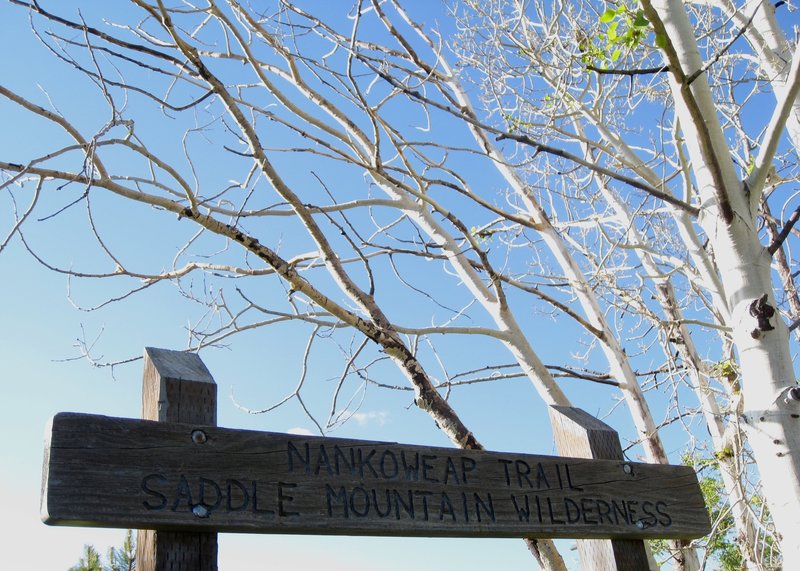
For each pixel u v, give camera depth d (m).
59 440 1.86
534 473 2.53
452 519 2.31
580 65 6.42
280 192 4.79
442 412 4.95
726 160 4.12
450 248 5.86
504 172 7.04
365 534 2.21
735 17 6.12
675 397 6.24
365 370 5.46
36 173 4.04
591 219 7.64
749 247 3.96
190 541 1.98
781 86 5.88
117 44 4.28
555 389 5.64
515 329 5.73
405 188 5.23
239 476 2.05
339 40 5.32
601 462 2.69
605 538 2.60
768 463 3.69
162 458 1.97
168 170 4.34
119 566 11.98
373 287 5.10
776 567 6.01
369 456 2.27
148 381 2.19
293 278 4.82
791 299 7.31
